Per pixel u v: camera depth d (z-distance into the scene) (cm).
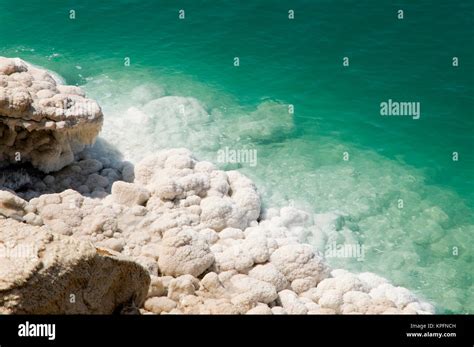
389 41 2414
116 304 1218
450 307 1538
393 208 1822
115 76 2261
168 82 2252
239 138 2039
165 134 2003
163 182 1692
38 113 1672
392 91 2214
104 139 1953
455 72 2281
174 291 1375
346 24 2503
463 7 2573
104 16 2584
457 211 1814
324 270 1546
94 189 1748
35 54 2345
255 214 1738
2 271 1021
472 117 2123
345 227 1758
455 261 1670
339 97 2211
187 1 2655
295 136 2066
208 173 1794
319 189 1873
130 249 1530
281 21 2534
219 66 2338
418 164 1972
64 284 1079
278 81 2277
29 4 2648
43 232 1107
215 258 1521
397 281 1608
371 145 2044
